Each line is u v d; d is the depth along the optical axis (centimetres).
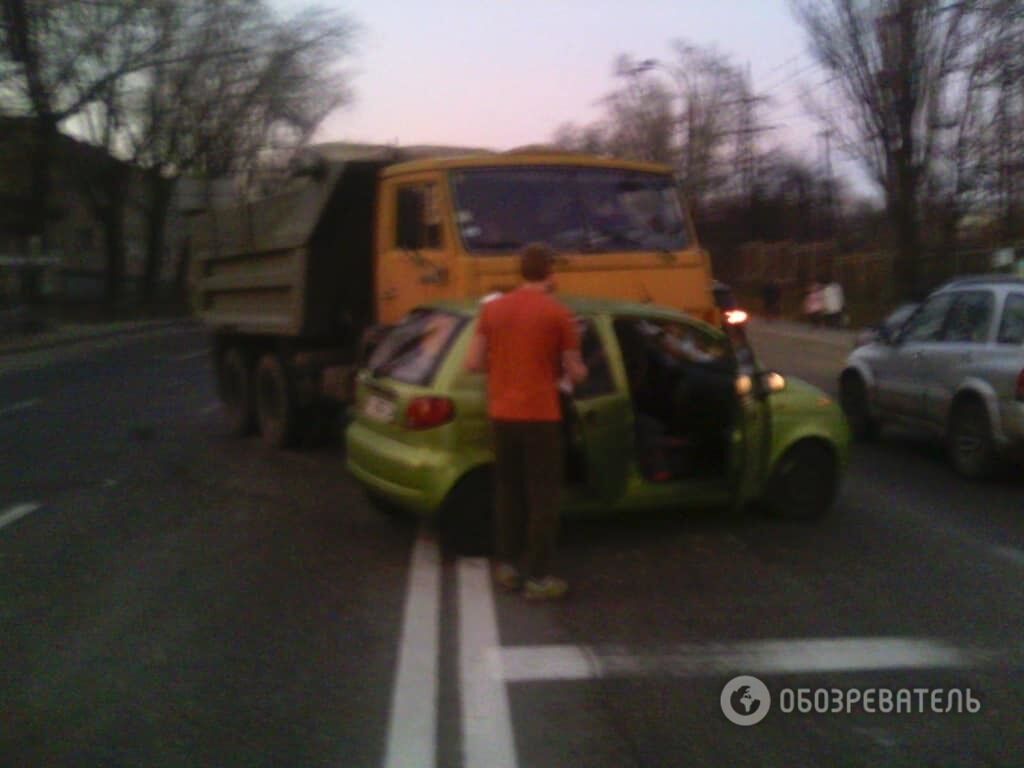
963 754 481
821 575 735
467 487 762
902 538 832
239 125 4475
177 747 489
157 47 3944
